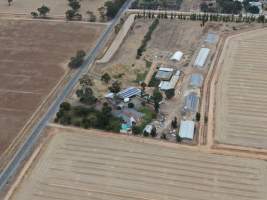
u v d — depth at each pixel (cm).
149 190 10262
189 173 10706
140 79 14588
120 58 15875
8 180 10769
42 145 11831
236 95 13588
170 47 16425
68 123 12606
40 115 13075
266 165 10888
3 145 11962
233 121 12488
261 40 16488
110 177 10688
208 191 10194
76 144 11788
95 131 12275
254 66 14975
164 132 12125
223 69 14925
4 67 15675
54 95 14000
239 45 16288
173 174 10694
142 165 11000
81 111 12912
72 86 14388
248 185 10325
